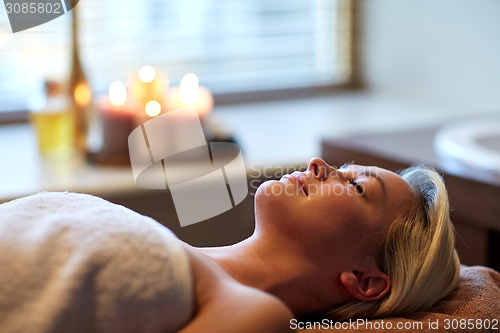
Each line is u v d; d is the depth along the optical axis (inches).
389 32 99.0
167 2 92.4
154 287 34.8
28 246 34.2
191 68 95.0
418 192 46.4
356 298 43.6
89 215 36.4
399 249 43.9
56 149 72.0
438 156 66.7
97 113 76.4
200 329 34.8
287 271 42.2
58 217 35.9
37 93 75.2
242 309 34.9
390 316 43.5
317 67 102.1
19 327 32.6
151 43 92.5
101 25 89.9
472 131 70.6
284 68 100.1
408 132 77.0
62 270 33.6
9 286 33.1
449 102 91.3
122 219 36.8
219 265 40.1
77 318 33.1
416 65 95.4
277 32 98.9
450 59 90.4
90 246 34.3
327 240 42.5
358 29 103.5
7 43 76.8
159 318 34.8
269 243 42.5
